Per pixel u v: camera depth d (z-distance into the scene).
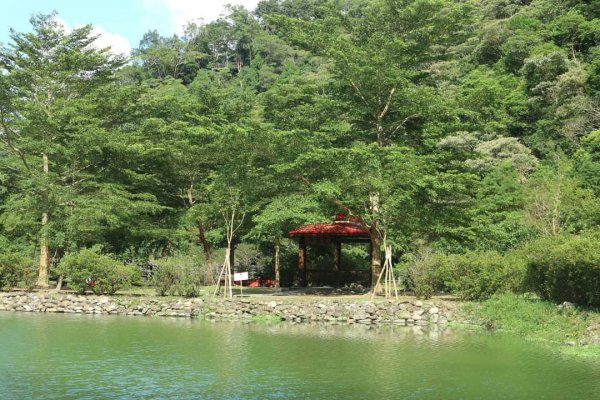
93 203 26.88
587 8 59.78
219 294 24.38
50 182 26.83
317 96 26.30
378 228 23.48
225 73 87.50
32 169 28.28
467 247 27.33
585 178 36.28
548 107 52.00
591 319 15.15
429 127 24.55
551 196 29.98
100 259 23.58
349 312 19.14
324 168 22.56
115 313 21.42
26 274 25.42
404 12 23.31
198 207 26.17
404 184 21.53
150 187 32.12
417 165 21.62
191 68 95.44
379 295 23.41
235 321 19.44
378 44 23.06
